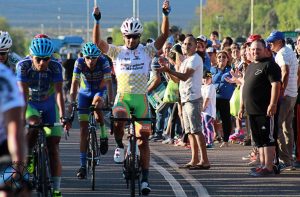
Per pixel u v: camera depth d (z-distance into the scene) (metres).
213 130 22.20
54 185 13.31
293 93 17.22
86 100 16.62
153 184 15.84
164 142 23.70
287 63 17.05
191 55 17.55
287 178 16.36
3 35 14.66
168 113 24.08
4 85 7.77
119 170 17.81
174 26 28.62
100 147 16.05
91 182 16.06
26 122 13.00
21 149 7.71
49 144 13.27
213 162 19.03
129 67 14.64
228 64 22.50
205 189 15.18
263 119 16.48
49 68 13.27
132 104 14.62
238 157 19.94
